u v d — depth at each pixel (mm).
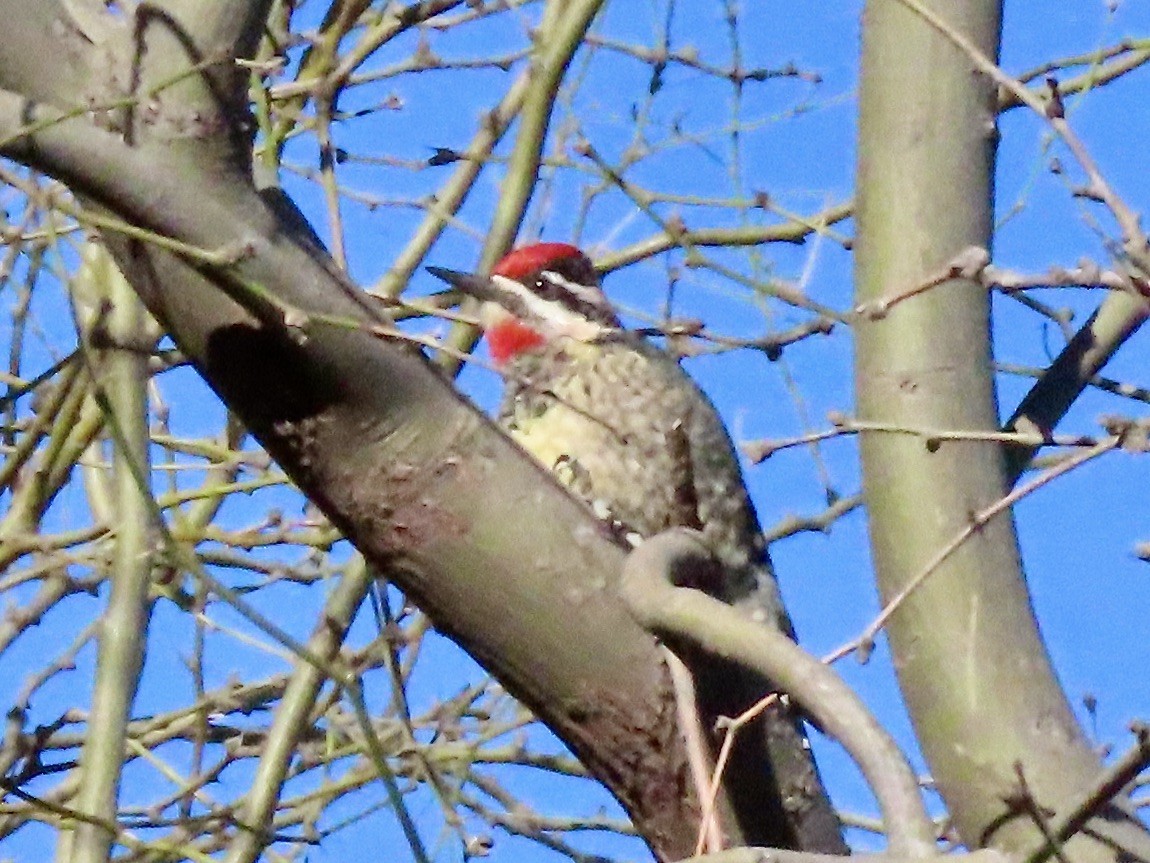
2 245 8977
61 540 9844
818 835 6695
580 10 9984
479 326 7309
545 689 6020
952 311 6902
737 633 5281
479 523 5879
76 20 5785
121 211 5586
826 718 4844
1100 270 5609
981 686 6500
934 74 7133
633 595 5605
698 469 9984
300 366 5727
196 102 5629
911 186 7027
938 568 6617
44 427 9742
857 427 6367
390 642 9102
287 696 9641
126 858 10180
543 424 10031
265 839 9195
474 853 8961
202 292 5703
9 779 8453
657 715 5980
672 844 6176
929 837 4414
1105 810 6332
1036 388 7246
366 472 5848
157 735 11203
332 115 9766
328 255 5883
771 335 8164
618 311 10016
